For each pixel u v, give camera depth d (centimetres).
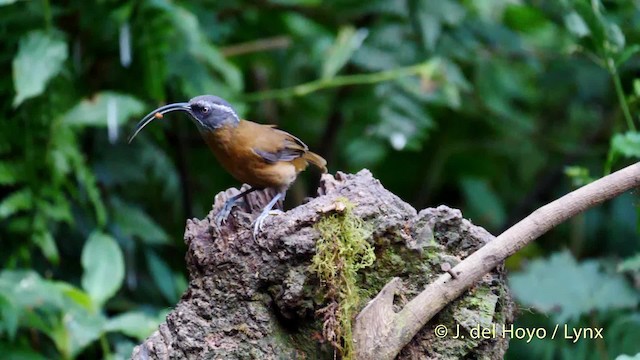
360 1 1170
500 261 587
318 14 1201
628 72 1151
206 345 604
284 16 1227
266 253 595
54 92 935
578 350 969
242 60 1255
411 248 602
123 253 1063
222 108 765
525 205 1394
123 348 952
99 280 868
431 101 1124
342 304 583
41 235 936
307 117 1388
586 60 1283
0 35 923
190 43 994
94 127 1052
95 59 1005
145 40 952
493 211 1409
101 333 853
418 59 1133
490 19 1209
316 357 604
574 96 1425
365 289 605
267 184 780
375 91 1126
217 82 1056
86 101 915
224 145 768
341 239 586
